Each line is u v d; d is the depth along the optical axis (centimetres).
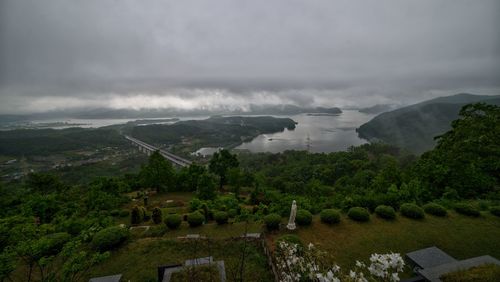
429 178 2259
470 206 1648
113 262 1191
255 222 1742
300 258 637
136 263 1181
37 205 2178
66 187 3428
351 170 6347
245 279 1021
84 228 1520
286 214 1794
